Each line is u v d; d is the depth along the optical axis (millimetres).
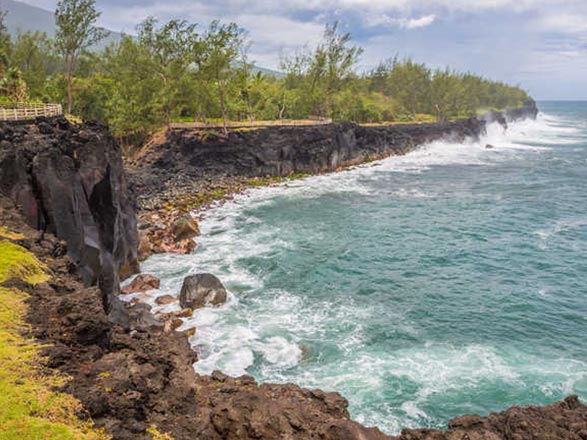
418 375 25641
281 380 24969
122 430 13625
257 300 34906
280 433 16453
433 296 36281
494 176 91562
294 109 115312
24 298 18469
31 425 12508
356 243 49250
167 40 87500
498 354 28000
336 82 116000
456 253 46312
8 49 94438
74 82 84750
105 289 32344
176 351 23906
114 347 19594
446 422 21938
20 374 14242
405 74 155125
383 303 34969
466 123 151250
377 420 22000
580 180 86562
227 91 91625
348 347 28531
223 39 81000
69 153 32219
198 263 42625
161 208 60219
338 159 100125
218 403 18234
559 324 31969
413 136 128125
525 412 17969
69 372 15227
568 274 40812
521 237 51656
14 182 26422
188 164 78750
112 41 104688
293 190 77250
